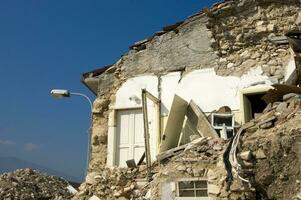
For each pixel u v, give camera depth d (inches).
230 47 482.3
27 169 836.0
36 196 724.0
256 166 294.2
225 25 487.5
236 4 482.6
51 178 842.8
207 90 477.1
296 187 277.7
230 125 450.6
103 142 518.0
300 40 449.1
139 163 484.1
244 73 466.9
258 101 466.6
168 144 454.3
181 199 311.1
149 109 499.8
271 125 316.2
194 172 314.3
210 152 323.6
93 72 546.9
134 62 526.6
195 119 460.4
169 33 515.5
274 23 470.0
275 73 454.0
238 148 306.2
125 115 518.3
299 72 414.9
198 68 489.4
